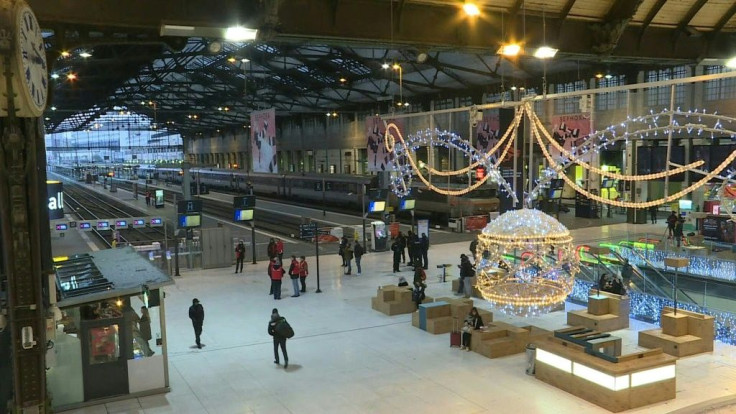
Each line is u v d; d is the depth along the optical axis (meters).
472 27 15.93
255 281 22.56
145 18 12.68
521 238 12.09
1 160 6.76
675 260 14.59
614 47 17.53
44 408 7.33
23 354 7.12
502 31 16.19
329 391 11.63
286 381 12.25
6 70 6.34
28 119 6.99
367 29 14.82
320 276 23.22
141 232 39.75
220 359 13.77
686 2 17.81
